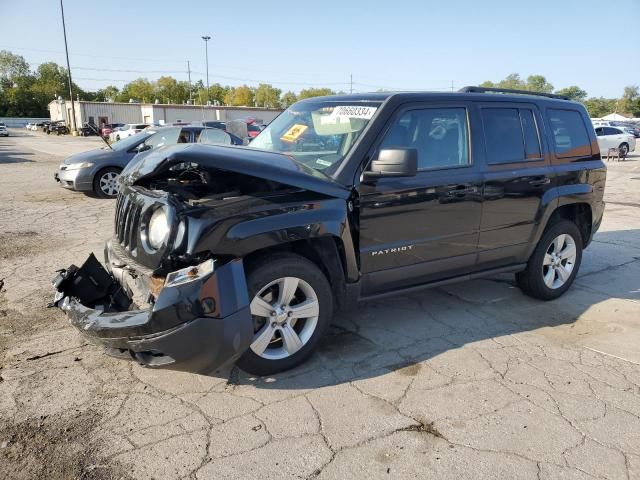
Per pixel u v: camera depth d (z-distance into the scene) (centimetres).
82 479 251
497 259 456
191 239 294
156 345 289
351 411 310
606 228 865
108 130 5128
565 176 488
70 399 319
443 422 300
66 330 421
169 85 11325
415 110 394
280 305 340
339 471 258
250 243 308
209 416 303
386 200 371
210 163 312
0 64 12712
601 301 510
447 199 402
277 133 443
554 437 287
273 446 277
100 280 376
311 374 353
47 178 1495
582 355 388
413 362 373
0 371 353
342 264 364
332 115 411
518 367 368
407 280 404
